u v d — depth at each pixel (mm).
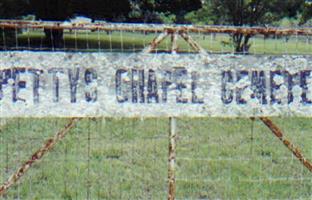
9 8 23188
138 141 9062
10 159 7977
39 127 9531
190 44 5262
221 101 5297
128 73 5203
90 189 6957
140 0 32344
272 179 7336
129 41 23500
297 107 5387
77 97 5176
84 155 8305
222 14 22969
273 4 22500
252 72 5320
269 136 9430
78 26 5113
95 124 9719
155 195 6836
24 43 23016
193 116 5285
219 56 5270
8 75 5117
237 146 8953
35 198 6672
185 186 7125
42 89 5141
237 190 7023
